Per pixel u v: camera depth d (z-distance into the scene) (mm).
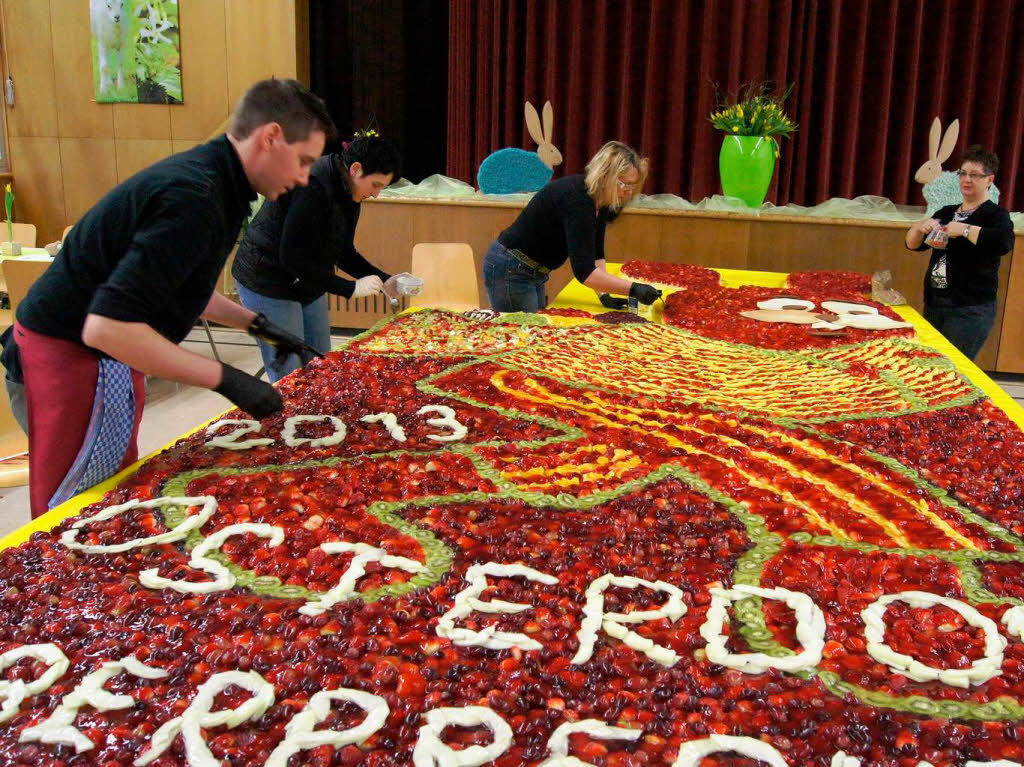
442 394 2168
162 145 6984
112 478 1660
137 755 922
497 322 3008
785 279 4180
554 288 5371
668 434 1926
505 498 1567
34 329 1697
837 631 1174
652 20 6633
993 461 1805
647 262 4262
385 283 2963
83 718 979
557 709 1006
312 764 911
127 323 1469
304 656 1090
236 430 1851
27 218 7324
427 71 7723
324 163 2600
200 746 924
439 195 5355
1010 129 6559
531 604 1222
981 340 3807
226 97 6828
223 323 2064
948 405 2180
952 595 1285
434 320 3006
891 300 3611
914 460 1799
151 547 1366
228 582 1266
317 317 3273
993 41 6367
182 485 1579
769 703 1021
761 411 2113
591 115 6957
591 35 6785
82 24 6828
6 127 7148
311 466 1687
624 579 1280
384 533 1420
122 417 1780
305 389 2180
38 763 907
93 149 7082
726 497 1596
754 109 5004
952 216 3824
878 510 1577
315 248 2641
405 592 1254
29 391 1729
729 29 6586
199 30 6742
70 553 1337
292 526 1443
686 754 934
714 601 1238
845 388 2332
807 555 1375
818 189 6805
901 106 6645
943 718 1024
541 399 2164
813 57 6586
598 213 3449
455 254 3943
